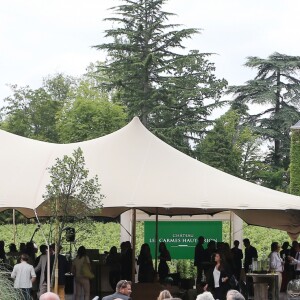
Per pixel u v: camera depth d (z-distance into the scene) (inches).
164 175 787.4
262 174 2615.7
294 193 2288.4
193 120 2246.6
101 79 2244.1
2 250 906.1
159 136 2166.6
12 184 776.9
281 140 2731.3
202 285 805.2
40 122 2751.0
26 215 1083.9
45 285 767.7
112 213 1026.7
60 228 724.0
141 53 2239.2
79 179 722.8
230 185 784.9
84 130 2319.1
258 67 2824.8
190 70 2450.8
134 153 815.7
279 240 1563.7
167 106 2219.5
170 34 2241.6
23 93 2768.2
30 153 834.2
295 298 828.6
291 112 2721.5
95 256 1039.6
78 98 2356.1
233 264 836.6
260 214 1063.0
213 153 2315.5
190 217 1173.7
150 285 837.2
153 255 1174.3
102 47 2257.6
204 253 935.0
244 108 2751.0
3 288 634.8
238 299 432.1
